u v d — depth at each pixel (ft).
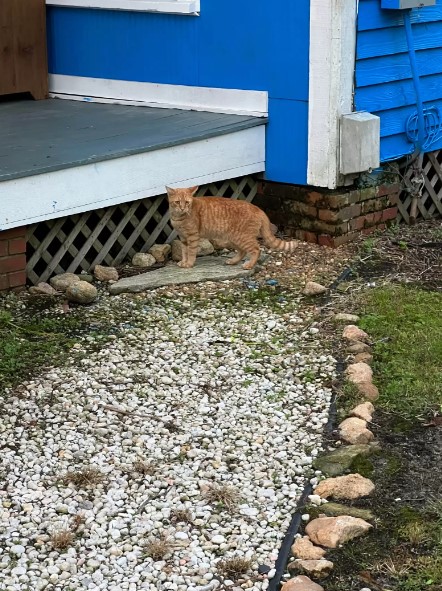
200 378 9.90
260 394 9.57
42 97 16.83
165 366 10.12
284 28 13.48
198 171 13.43
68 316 11.35
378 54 13.70
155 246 13.30
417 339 10.59
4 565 6.95
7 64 16.17
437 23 14.61
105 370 10.00
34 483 8.00
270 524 7.49
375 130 13.37
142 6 15.02
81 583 6.79
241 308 11.72
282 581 6.82
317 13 13.01
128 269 12.94
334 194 13.58
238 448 8.61
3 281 11.72
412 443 8.61
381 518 7.48
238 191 14.43
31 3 16.21
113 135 13.34
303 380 9.84
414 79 14.14
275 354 10.44
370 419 9.01
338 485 7.83
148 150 12.64
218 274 12.60
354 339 10.69
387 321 11.13
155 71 15.38
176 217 12.38
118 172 12.42
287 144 13.92
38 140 13.14
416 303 11.68
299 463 8.33
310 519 7.54
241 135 13.85
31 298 11.78
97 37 15.98
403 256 13.52
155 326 11.16
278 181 14.20
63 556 7.06
